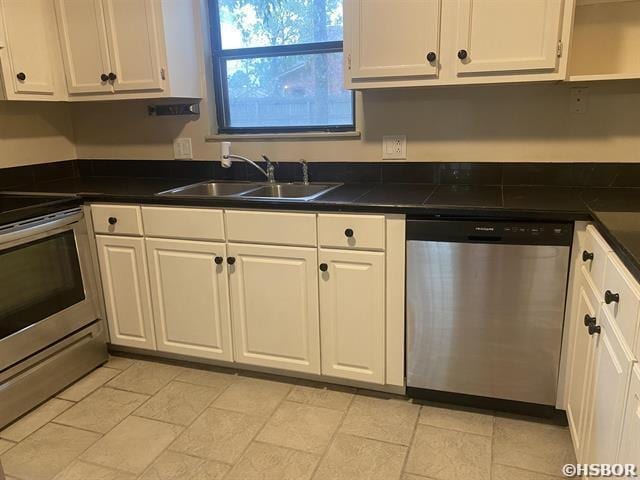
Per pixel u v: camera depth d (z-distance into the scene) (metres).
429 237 1.94
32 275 2.20
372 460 1.85
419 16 2.04
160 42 2.47
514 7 1.91
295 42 2.64
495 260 1.88
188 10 2.64
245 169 2.79
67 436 2.04
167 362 2.62
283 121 2.76
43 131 2.92
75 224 2.43
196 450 1.93
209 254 2.32
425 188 2.34
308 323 2.23
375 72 2.14
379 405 2.19
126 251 2.47
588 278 1.66
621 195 2.05
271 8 2.65
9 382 2.11
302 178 2.66
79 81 2.64
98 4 2.51
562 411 1.98
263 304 2.29
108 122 3.02
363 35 2.13
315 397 2.26
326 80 2.63
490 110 2.31
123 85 2.57
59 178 3.03
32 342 2.21
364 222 2.02
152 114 2.90
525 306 1.89
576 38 2.15
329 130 2.65
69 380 2.41
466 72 2.02
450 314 1.99
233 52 2.76
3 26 2.37
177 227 2.34
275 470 1.82
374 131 2.51
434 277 1.97
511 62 1.96
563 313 1.87
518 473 1.76
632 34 2.09
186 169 2.91
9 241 2.08
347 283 2.11
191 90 2.69
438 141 2.42
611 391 1.28
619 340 1.23
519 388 2.00
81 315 2.47
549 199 1.98
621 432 1.18
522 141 2.30
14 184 2.76
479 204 1.91
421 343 2.07
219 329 2.40
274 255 2.20
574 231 1.78
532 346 1.93
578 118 2.21
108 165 3.08
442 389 2.11
